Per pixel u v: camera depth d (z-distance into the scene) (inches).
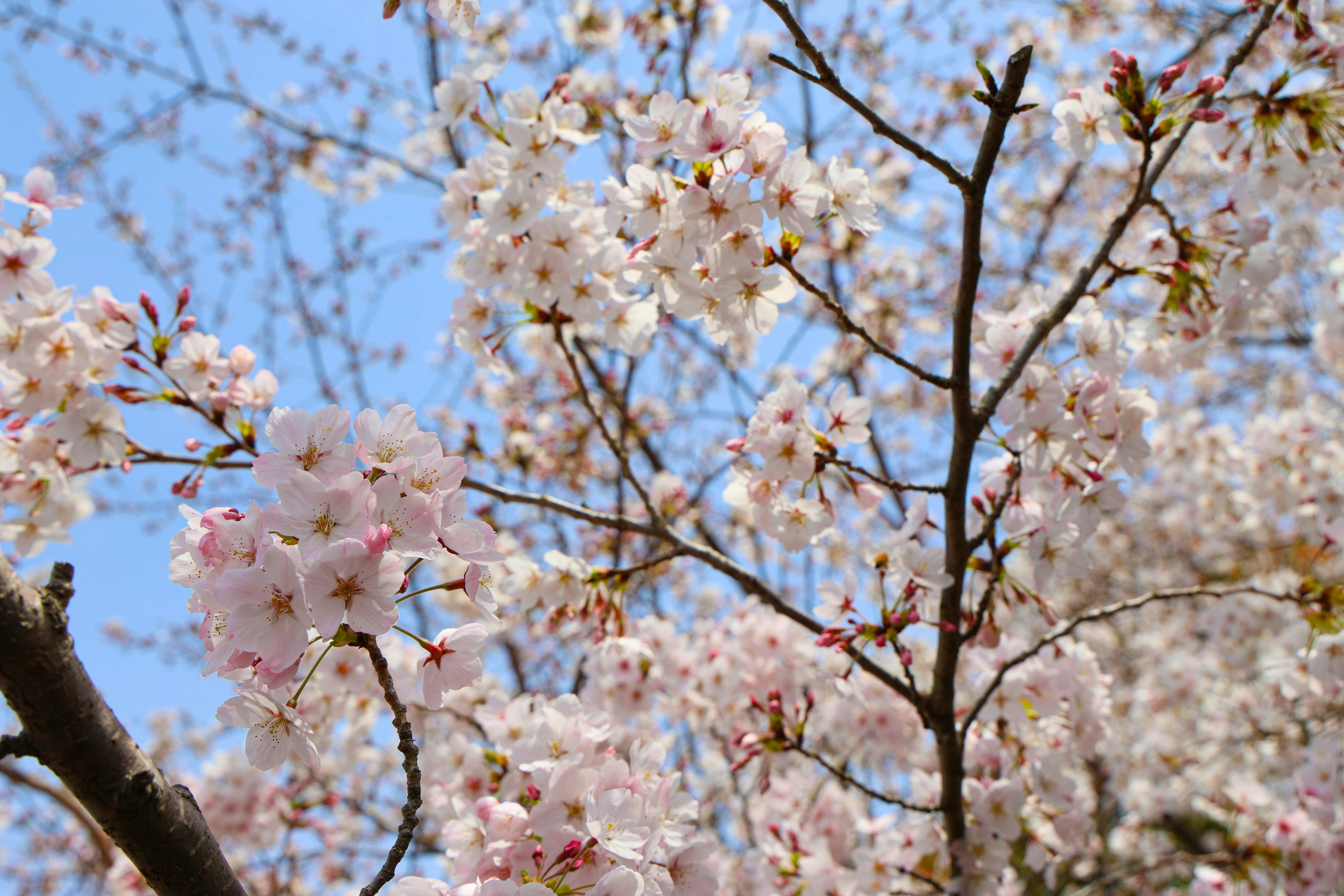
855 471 122.2
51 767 61.6
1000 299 350.3
